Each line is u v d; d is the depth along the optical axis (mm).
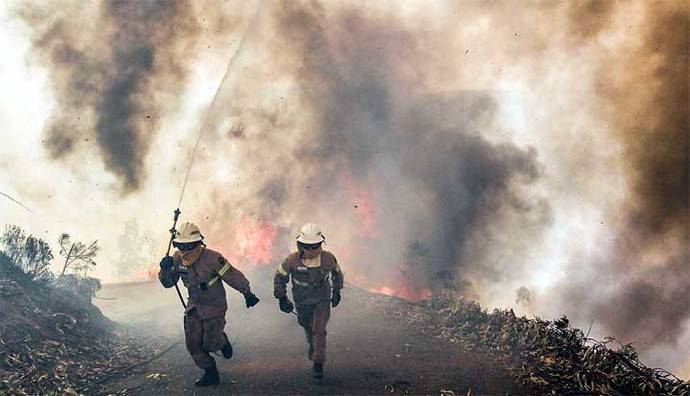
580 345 6145
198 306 4848
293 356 5824
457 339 6457
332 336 6391
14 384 4422
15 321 5148
